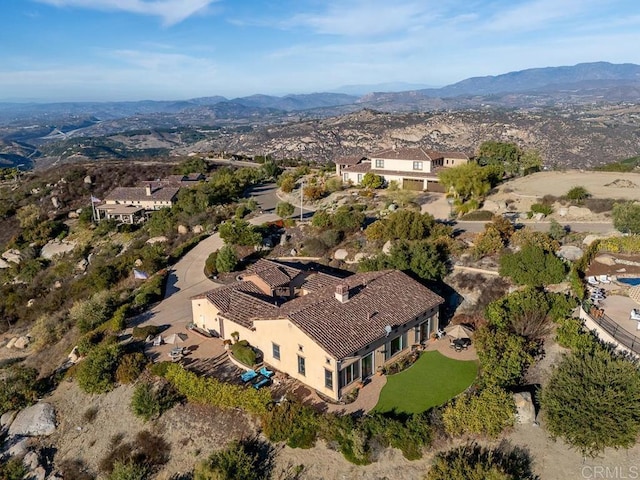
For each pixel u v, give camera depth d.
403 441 28.28
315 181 98.38
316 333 33.59
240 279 49.50
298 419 30.39
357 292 39.59
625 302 38.97
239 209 77.75
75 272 73.50
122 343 42.62
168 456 31.08
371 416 30.33
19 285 74.62
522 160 97.75
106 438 33.41
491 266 47.72
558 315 38.16
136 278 59.34
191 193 89.94
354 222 60.19
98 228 87.31
